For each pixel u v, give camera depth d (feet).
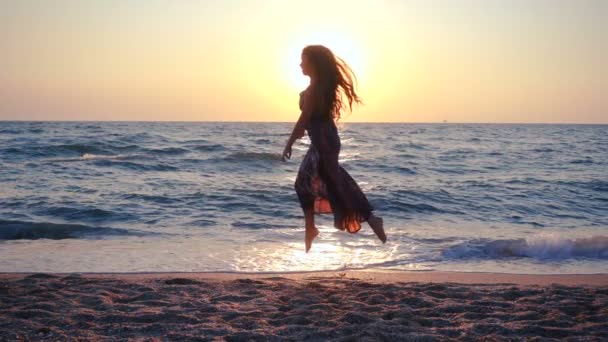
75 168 72.64
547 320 15.88
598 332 14.94
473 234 36.42
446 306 17.38
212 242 32.32
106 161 78.79
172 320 15.79
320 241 32.45
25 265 26.02
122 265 26.20
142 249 30.09
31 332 14.67
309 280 21.84
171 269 25.49
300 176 16.38
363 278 23.90
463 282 23.27
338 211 16.30
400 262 27.68
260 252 29.40
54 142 109.29
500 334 14.79
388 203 48.42
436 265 27.20
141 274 24.32
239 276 24.06
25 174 66.44
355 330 14.62
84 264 26.32
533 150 120.37
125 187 57.21
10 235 34.78
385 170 78.64
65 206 45.03
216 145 106.93
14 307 17.08
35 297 18.15
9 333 14.55
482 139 174.91
